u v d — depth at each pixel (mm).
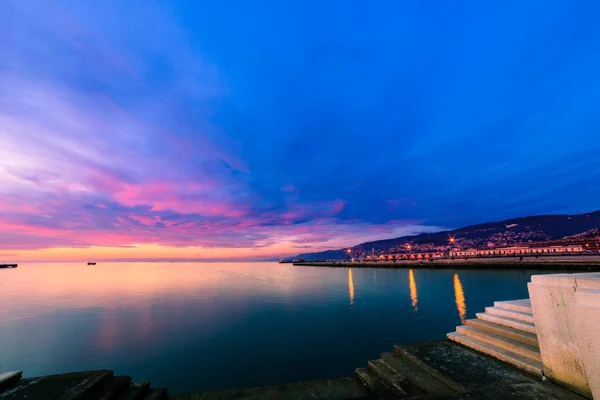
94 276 96562
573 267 51438
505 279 52000
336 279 71375
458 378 4809
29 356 15891
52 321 24156
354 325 21328
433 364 5430
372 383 5266
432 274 70562
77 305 32656
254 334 19609
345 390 5266
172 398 5082
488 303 29656
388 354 6387
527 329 5738
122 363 14547
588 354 3438
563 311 4387
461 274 65750
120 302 34781
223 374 12883
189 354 15648
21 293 44906
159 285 59094
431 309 27094
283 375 12664
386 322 22000
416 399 4023
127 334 19969
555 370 4484
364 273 90688
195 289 50406
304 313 26703
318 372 12883
